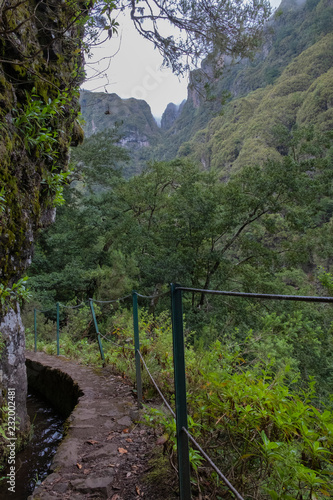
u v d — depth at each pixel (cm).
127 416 318
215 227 1496
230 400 176
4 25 307
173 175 1883
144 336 484
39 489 205
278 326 784
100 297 1420
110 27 276
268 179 1448
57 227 1895
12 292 287
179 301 156
